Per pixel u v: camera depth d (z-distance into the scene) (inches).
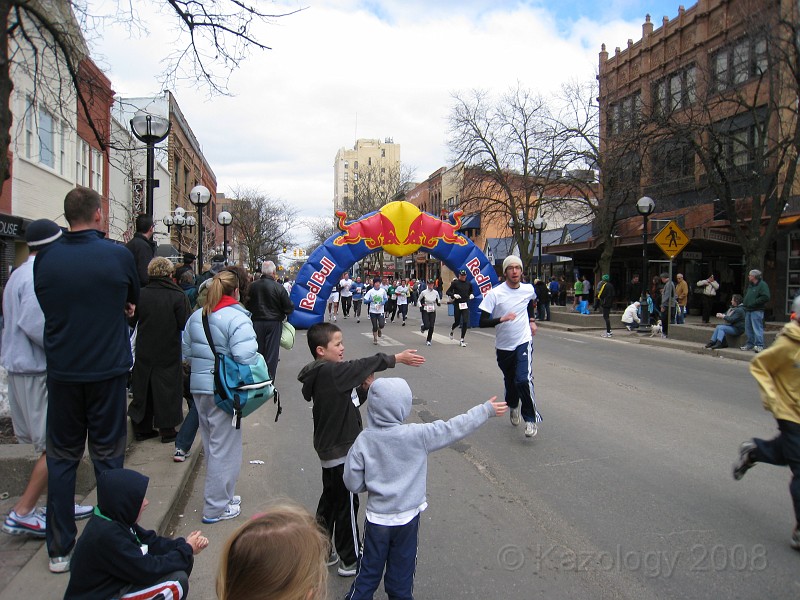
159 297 240.5
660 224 960.3
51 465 142.9
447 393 373.1
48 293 141.2
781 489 206.5
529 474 223.8
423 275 2719.0
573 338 729.0
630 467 230.5
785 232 811.4
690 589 141.8
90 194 147.3
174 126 1422.2
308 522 76.0
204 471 228.4
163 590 105.9
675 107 743.7
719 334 563.2
